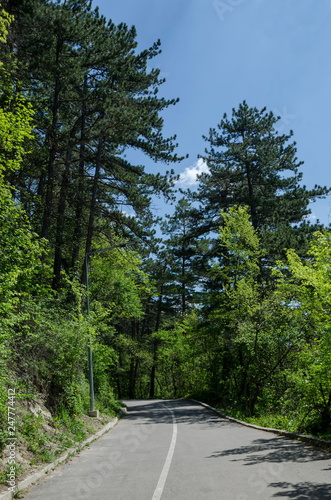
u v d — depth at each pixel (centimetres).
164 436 1566
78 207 2802
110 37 2394
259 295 2348
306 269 1449
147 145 2542
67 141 2194
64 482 823
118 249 3166
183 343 4356
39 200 2084
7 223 1123
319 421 1409
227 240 2819
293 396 1839
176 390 6097
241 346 2661
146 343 5738
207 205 3516
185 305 5888
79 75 2208
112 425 1989
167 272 5506
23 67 1912
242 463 920
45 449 1048
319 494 625
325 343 1338
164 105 2666
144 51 2666
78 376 1825
